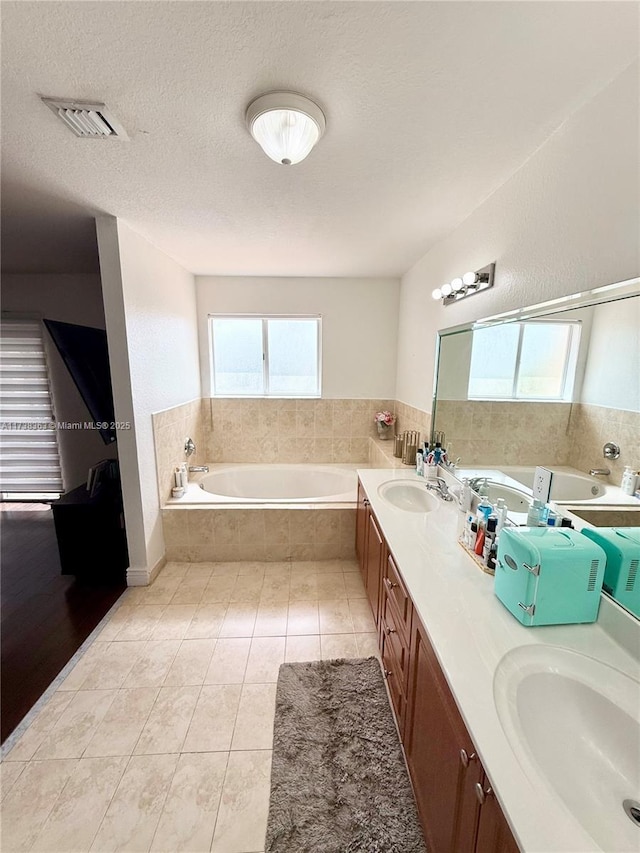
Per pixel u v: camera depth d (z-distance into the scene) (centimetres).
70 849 112
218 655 186
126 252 214
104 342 249
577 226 117
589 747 80
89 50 94
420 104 112
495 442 171
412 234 226
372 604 200
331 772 131
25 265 321
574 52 92
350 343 357
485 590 119
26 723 151
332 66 99
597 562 99
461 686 83
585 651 94
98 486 270
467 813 77
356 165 148
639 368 96
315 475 357
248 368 365
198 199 180
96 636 200
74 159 144
